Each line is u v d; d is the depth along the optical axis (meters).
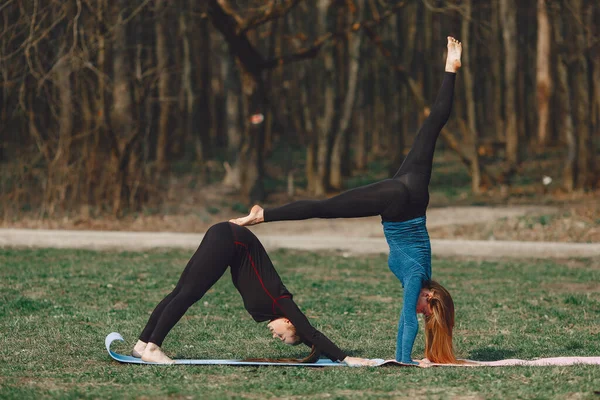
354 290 12.34
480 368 6.91
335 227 21.52
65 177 21.84
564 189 27.00
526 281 13.36
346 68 36.53
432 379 6.39
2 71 20.98
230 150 31.28
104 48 21.98
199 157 37.34
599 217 20.00
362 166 36.66
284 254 16.95
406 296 7.13
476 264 15.60
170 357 7.71
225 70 31.91
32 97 21.97
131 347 8.14
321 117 29.64
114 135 22.23
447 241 17.41
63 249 17.22
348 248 17.23
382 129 46.72
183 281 7.27
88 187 22.11
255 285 7.05
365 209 7.09
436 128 7.25
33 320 9.45
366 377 6.51
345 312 10.50
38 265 14.55
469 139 29.55
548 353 8.05
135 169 23.22
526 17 40.84
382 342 8.62
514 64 33.50
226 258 7.05
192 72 36.88
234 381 6.41
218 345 8.35
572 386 6.02
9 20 21.44
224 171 34.94
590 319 10.00
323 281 13.30
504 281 13.38
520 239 18.81
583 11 26.31
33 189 23.28
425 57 41.22
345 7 29.30
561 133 39.22
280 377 6.55
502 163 34.09
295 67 42.44
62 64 21.20
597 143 34.81
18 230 18.84
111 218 21.88
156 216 22.69
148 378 6.45
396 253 7.23
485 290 12.37
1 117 22.47
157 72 24.42
